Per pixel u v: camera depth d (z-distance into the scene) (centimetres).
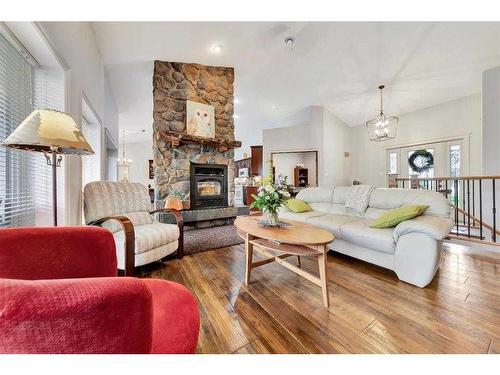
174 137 382
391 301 166
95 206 218
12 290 41
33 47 157
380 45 353
